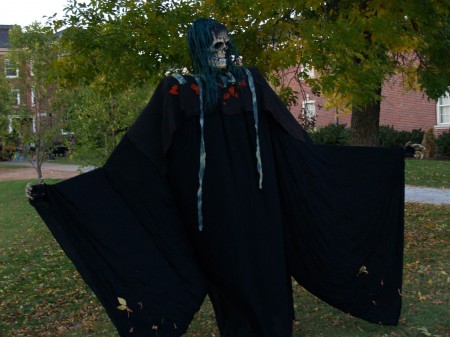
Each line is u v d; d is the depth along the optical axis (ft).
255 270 9.98
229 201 9.77
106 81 23.86
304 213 10.93
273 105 10.36
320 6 21.84
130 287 9.92
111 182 10.12
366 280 11.64
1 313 19.98
